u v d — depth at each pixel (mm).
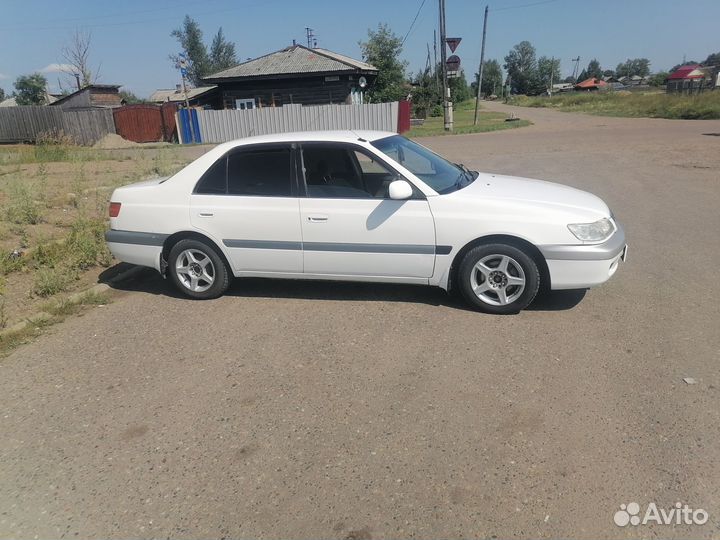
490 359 4051
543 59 131125
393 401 3562
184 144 27156
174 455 3133
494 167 13328
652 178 11078
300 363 4121
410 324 4707
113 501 2801
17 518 2709
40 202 9172
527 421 3285
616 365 3883
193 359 4262
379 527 2553
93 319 5133
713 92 34438
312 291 5621
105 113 28234
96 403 3695
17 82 65375
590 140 18500
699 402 3389
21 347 4574
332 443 3168
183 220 5340
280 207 5062
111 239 5652
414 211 4781
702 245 6609
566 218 4566
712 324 4461
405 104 27016
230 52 70125
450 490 2760
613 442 3055
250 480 2902
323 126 26203
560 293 5281
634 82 124938
